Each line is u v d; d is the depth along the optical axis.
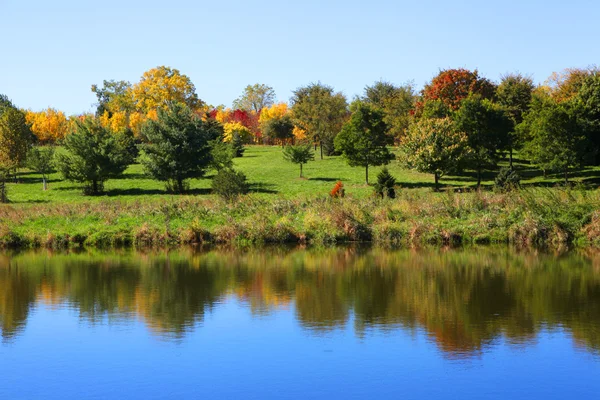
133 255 32.06
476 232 34.88
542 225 34.12
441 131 54.28
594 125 61.62
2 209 40.69
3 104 104.56
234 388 13.93
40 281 25.30
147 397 13.52
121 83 148.00
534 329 17.84
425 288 23.19
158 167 56.66
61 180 65.06
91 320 19.36
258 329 18.20
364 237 35.84
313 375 14.62
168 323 18.95
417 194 41.25
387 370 14.88
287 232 35.97
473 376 14.45
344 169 67.62
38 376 14.77
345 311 20.03
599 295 21.75
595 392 13.53
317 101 89.88
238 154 82.31
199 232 36.12
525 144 58.38
